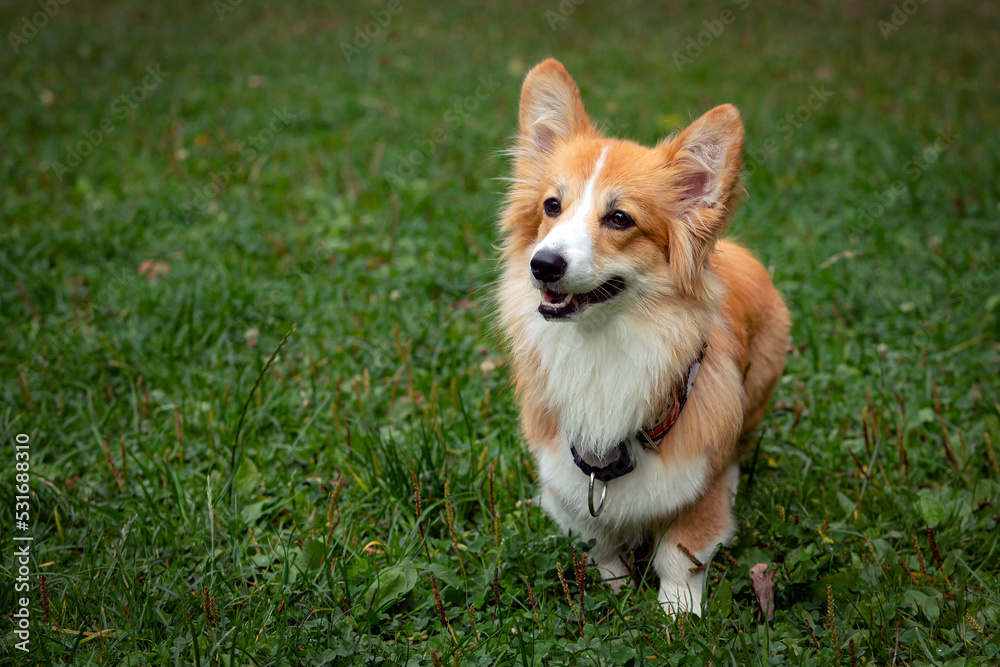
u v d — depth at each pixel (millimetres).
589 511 3037
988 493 3438
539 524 3352
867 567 3020
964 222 5844
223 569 3084
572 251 2678
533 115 3184
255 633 2789
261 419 4000
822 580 2916
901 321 4840
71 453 3680
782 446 3840
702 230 2824
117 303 5008
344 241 5758
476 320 4840
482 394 4250
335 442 3840
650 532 3207
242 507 3492
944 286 5070
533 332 3020
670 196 2873
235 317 4879
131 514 3330
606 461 2887
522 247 3148
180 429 3689
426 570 3049
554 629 2834
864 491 3480
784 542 3201
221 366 4480
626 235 2807
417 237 5887
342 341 4660
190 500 3504
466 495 3488
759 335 3537
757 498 3516
